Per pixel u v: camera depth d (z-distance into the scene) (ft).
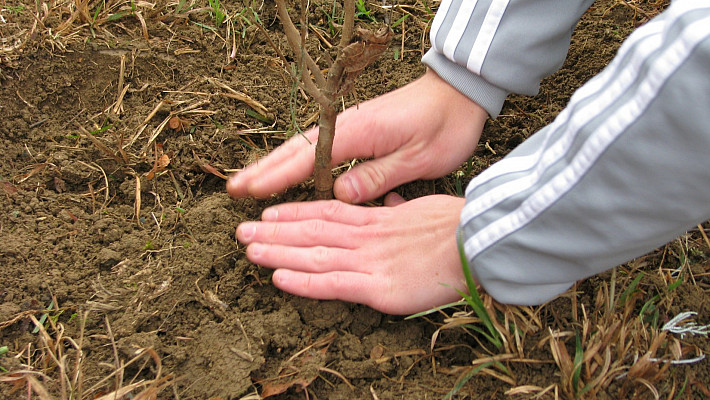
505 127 2.81
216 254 2.52
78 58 2.84
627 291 2.37
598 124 2.00
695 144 1.92
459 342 2.40
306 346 2.39
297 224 2.47
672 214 2.03
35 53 2.81
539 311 2.39
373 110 2.56
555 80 2.91
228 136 2.74
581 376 2.31
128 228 2.58
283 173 2.54
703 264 2.52
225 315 2.42
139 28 2.94
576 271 2.19
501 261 2.21
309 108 2.84
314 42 2.97
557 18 2.49
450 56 2.54
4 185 2.61
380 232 2.44
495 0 2.46
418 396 2.31
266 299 2.47
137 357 2.31
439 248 2.38
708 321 2.42
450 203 2.47
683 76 1.89
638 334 2.34
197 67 2.90
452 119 2.58
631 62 1.98
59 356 2.33
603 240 2.10
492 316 2.31
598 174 2.02
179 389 2.31
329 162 2.43
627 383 2.28
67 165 2.66
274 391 2.31
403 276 2.38
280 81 2.88
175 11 2.97
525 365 2.33
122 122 2.77
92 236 2.56
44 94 2.79
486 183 2.22
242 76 2.89
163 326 2.41
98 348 2.36
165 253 2.52
